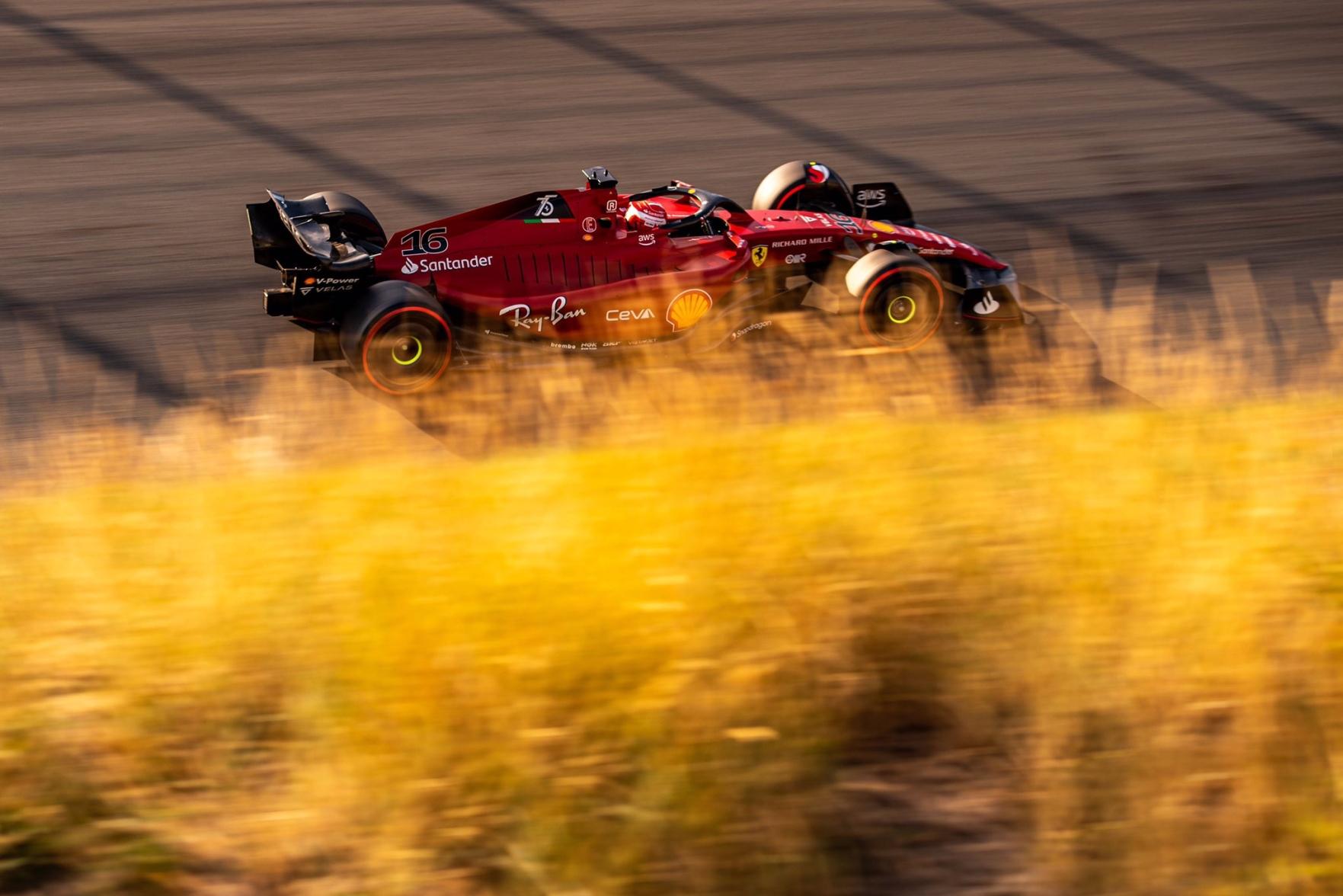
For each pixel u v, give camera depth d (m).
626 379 25.41
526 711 13.59
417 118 47.50
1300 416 21.06
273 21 55.25
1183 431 20.31
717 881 12.54
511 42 54.75
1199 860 12.85
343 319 29.61
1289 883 12.52
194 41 52.66
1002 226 41.62
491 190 42.75
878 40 56.81
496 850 12.82
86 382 30.50
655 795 13.05
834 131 48.31
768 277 33.47
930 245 34.34
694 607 14.69
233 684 14.50
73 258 36.41
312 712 14.05
